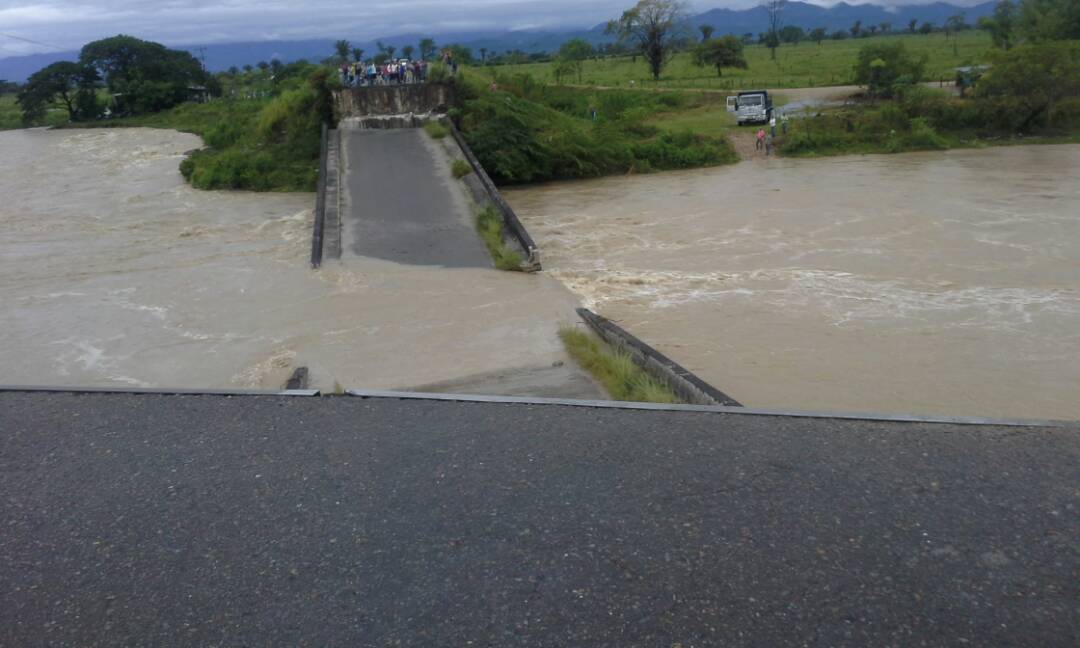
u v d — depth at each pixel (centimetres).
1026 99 3931
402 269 1917
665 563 403
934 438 527
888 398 1201
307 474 507
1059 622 358
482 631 363
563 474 491
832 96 5131
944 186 2820
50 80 6538
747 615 366
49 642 370
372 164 2862
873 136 3906
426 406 608
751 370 1318
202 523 457
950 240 2089
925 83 5131
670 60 7462
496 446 533
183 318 1627
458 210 2370
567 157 3500
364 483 491
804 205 2617
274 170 3356
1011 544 411
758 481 475
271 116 3694
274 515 461
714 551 411
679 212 2633
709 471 489
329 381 1187
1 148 5125
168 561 425
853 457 502
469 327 1466
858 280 1800
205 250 2252
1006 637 350
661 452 515
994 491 459
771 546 414
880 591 380
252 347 1432
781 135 3984
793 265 1938
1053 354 1352
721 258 2030
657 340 1468
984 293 1675
